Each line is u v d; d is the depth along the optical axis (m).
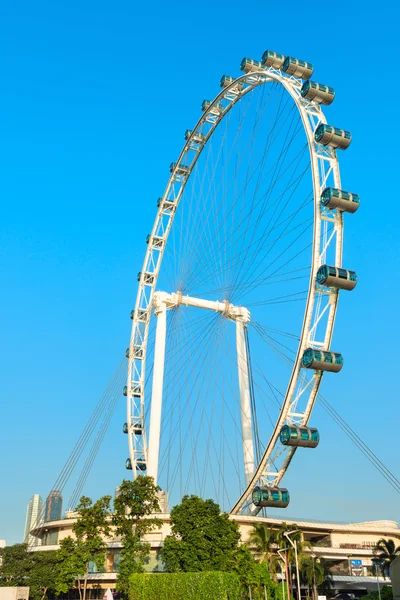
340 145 89.69
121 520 84.06
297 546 91.12
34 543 133.50
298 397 86.88
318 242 87.12
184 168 128.62
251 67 105.69
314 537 119.94
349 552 115.69
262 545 90.31
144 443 127.00
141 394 130.25
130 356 131.75
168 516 100.50
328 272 83.94
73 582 86.19
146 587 75.44
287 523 110.38
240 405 111.31
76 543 89.06
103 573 102.62
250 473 105.12
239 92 109.56
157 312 120.44
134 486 85.44
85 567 86.75
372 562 111.81
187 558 78.56
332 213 89.12
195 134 122.56
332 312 87.62
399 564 66.56
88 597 103.19
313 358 83.69
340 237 88.62
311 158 89.62
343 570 116.06
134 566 81.44
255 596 81.50
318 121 92.88
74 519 110.94
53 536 116.25
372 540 119.00
